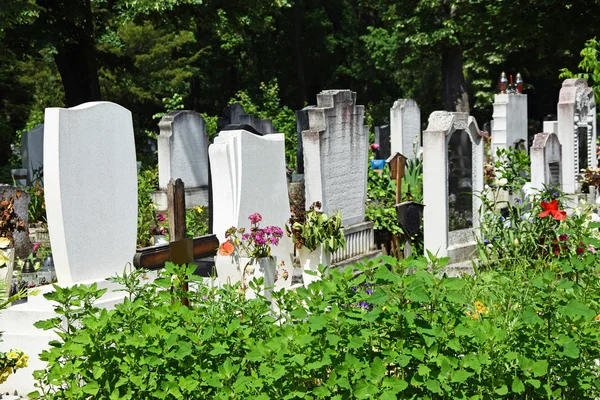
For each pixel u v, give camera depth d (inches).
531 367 202.4
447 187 495.8
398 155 561.9
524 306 242.7
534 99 1891.0
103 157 337.7
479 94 1779.0
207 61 1904.5
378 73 2156.7
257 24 1067.9
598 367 226.8
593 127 818.8
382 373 191.3
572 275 287.1
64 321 301.4
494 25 1168.8
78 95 983.6
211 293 241.1
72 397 208.8
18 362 265.3
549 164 699.4
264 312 235.1
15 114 1588.3
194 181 766.5
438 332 196.7
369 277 217.9
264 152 400.5
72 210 321.7
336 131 492.4
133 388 206.2
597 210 696.4
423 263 207.8
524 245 400.2
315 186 474.9
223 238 377.4
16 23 814.5
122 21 957.8
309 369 195.9
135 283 261.3
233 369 201.6
